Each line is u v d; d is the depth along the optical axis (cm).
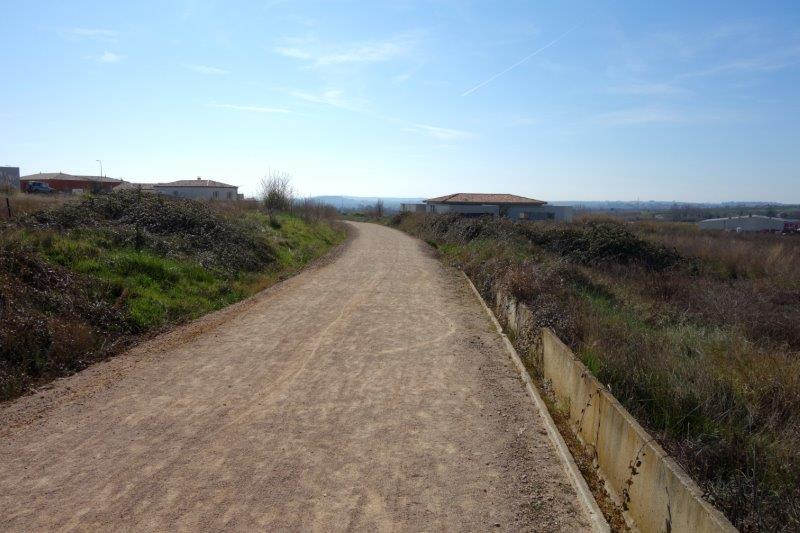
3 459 491
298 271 1762
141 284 1097
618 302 1212
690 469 428
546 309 847
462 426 571
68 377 719
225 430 553
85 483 447
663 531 346
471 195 5631
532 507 420
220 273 1364
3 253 894
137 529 384
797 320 1029
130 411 602
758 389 588
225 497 427
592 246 1942
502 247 1853
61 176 5797
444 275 1717
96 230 1302
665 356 689
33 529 384
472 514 410
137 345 870
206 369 749
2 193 2547
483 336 950
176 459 490
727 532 278
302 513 407
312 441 530
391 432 554
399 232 3928
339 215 6750
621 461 424
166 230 1516
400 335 944
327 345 873
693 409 538
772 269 1895
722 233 3678
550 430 550
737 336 877
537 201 5425
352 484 450
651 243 2006
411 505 421
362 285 1472
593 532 388
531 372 745
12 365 702
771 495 387
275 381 703
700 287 1403
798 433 499
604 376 625
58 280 929
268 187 3319
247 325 1003
